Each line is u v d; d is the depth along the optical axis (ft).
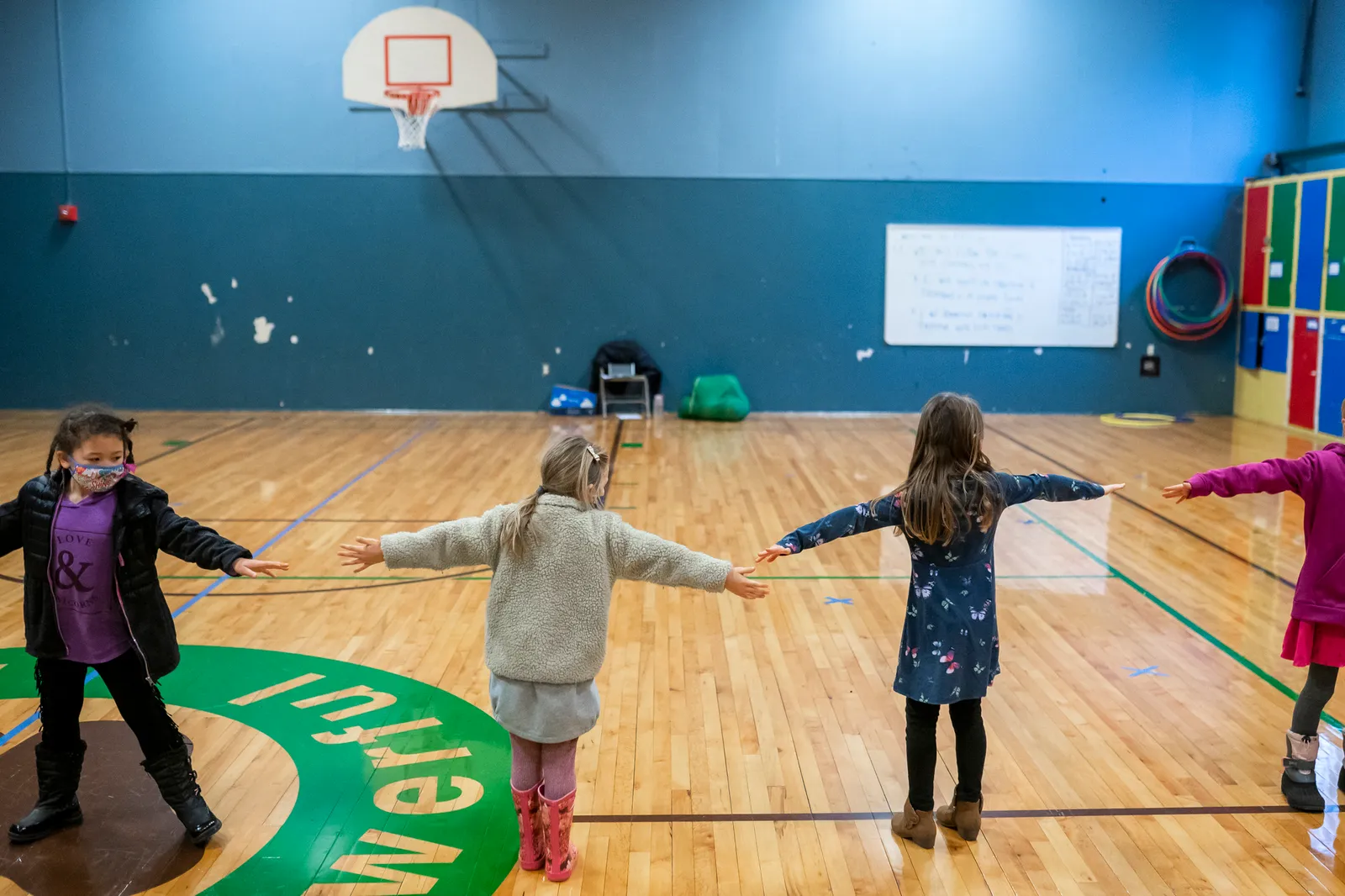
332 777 11.01
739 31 34.68
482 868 9.44
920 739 9.62
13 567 17.89
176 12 34.17
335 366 36.06
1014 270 35.99
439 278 35.68
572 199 35.37
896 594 17.10
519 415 35.94
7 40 34.09
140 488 9.27
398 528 20.89
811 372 36.52
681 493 24.35
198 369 35.88
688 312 36.06
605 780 11.07
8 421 33.40
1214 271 36.17
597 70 34.78
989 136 35.37
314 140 34.86
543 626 8.66
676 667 14.10
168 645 9.43
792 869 9.51
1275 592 17.28
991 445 30.58
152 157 34.78
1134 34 34.91
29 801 10.36
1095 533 20.85
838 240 35.81
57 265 35.14
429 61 33.63
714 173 35.37
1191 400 36.81
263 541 19.90
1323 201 31.55
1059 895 9.11
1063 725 12.43
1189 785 11.02
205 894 8.99
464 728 12.17
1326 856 9.73
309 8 34.24
